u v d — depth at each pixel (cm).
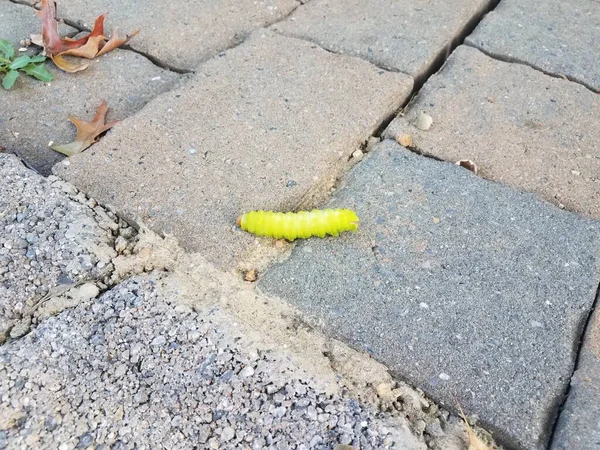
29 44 43
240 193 32
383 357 26
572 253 30
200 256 29
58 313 27
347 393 24
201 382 24
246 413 23
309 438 23
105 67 41
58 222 30
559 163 35
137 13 46
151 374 24
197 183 32
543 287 28
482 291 28
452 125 37
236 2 47
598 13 47
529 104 39
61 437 23
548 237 30
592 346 26
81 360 25
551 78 41
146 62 42
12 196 31
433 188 33
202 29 45
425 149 35
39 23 45
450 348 26
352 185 33
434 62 42
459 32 45
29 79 40
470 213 31
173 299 27
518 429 24
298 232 29
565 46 43
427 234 30
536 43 44
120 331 26
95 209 31
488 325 27
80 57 42
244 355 25
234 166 33
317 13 46
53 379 24
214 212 31
